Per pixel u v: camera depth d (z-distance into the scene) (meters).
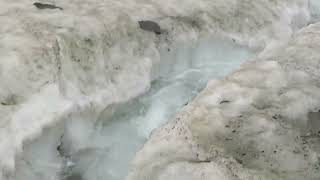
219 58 6.87
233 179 3.75
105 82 5.56
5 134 4.39
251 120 4.46
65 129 5.03
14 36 5.53
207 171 3.78
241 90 4.89
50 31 5.73
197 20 6.74
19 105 4.70
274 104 4.69
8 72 4.99
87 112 5.23
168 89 6.12
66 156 5.04
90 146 5.24
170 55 6.35
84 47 5.68
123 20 6.30
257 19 7.18
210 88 4.99
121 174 4.97
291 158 4.08
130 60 5.91
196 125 4.40
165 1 7.07
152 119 5.66
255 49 6.98
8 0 6.42
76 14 6.27
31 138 4.58
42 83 5.00
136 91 5.74
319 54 5.56
